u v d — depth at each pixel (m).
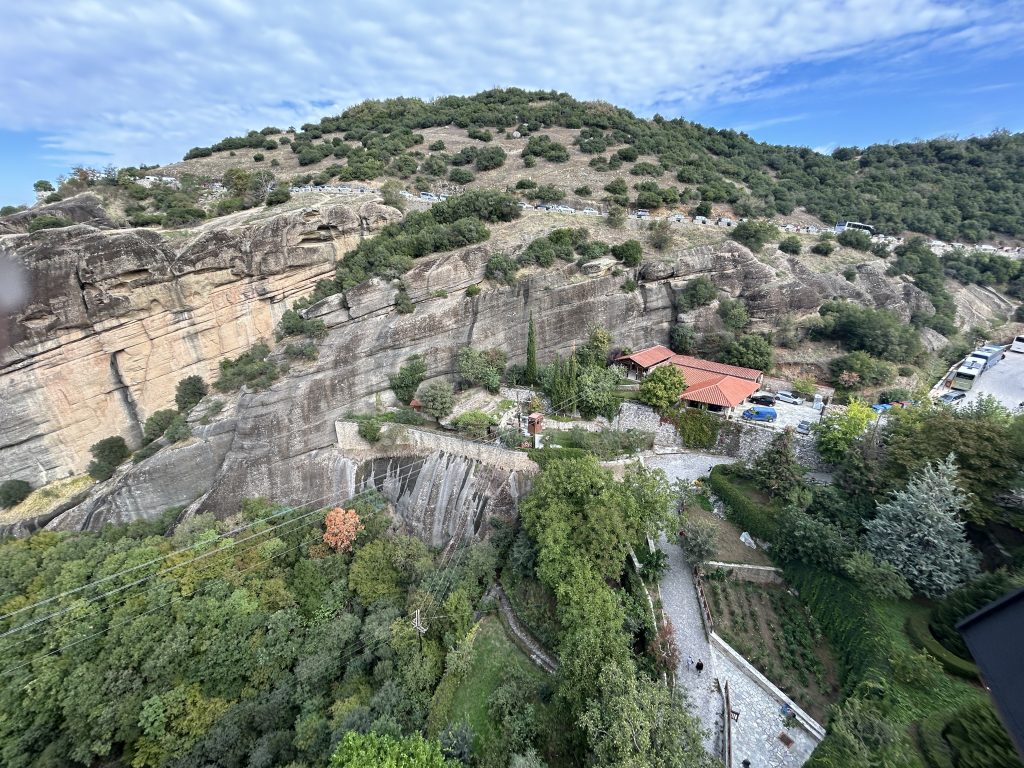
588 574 25.20
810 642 25.25
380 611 32.59
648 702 18.20
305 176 72.12
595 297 50.16
